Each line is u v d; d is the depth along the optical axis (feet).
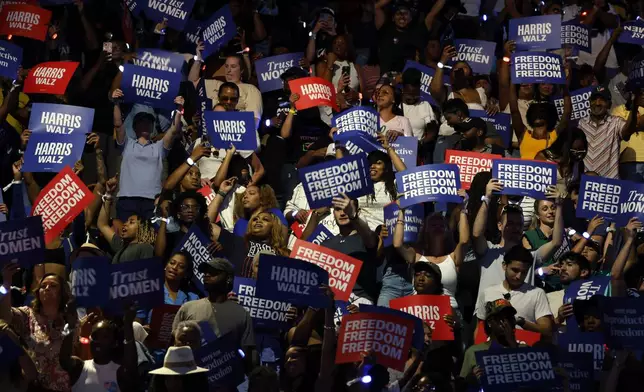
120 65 57.26
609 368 43.27
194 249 46.11
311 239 48.29
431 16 64.39
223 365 39.63
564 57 63.93
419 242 47.60
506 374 40.57
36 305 40.81
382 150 52.90
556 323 46.39
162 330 42.70
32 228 40.86
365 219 50.29
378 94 56.90
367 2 65.82
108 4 62.13
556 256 49.60
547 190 48.60
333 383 41.65
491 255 47.39
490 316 42.50
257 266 45.37
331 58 62.28
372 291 47.60
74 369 38.70
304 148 57.72
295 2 66.95
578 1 68.69
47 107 51.98
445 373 42.55
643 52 62.75
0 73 54.70
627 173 58.70
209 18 60.85
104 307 38.81
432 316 44.47
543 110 58.03
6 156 55.01
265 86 59.47
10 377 38.27
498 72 64.23
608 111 59.93
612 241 51.03
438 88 59.41
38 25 58.23
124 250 47.39
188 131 56.75
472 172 52.29
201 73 60.80
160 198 50.85
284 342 44.32
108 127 57.93
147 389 39.19
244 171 52.95
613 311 43.29
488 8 69.31
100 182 50.80
